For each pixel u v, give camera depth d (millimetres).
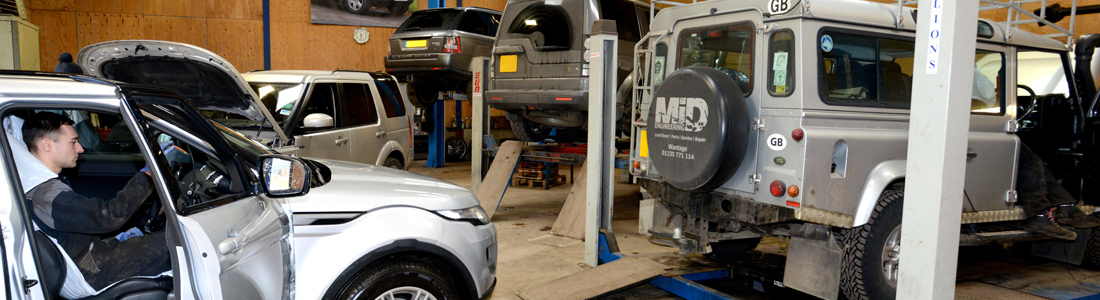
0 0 11125
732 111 4035
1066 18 9852
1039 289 4695
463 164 14555
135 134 2053
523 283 5227
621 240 7012
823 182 3945
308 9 14188
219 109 5273
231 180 2770
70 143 2465
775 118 4074
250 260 2357
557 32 6844
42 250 2043
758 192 4176
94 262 2420
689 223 4707
